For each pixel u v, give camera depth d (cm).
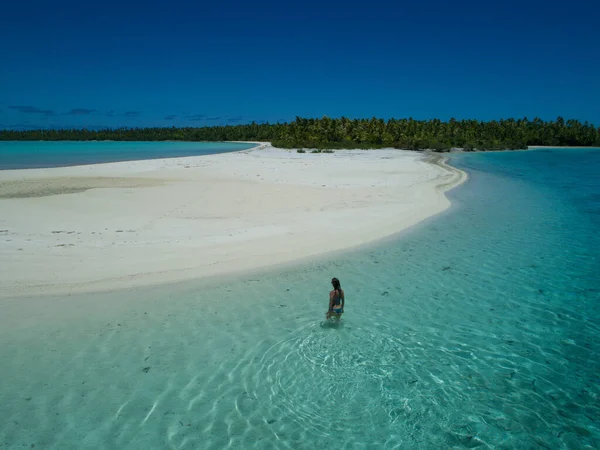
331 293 912
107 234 1502
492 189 2908
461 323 924
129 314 938
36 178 2766
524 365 773
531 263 1314
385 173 3512
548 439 595
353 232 1634
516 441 591
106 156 5403
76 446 573
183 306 983
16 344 806
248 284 1116
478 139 10419
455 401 674
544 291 1097
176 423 620
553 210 2155
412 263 1305
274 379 724
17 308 943
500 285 1135
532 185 3150
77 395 673
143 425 615
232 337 855
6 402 652
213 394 684
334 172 3466
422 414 644
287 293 1066
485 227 1770
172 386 702
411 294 1073
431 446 582
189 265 1232
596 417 641
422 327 905
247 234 1558
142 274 1155
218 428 612
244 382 714
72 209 1847
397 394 690
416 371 751
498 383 720
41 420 618
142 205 1977
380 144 9112
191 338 848
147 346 816
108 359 771
